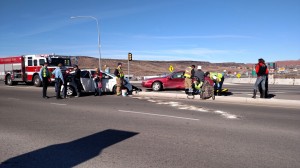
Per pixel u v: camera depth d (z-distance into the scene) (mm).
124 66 122000
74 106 13133
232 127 8609
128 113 11141
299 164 5535
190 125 8891
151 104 13805
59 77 16094
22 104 13875
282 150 6371
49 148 6535
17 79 28375
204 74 17250
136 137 7461
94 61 127938
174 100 15484
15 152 6266
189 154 6086
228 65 163875
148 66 134000
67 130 8266
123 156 5961
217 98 15555
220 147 6578
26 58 27578
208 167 5359
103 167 5352
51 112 11438
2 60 29859
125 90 17797
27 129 8406
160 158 5836
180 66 146750
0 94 19016
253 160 5734
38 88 24391
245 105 13531
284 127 8633
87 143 6930
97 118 10094
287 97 16266
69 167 5371
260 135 7660
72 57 27531
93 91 18578
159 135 7656
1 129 8422
